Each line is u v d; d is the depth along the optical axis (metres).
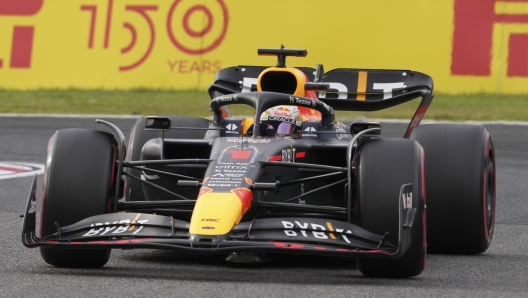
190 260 20.91
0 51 69.00
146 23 68.06
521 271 20.27
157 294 16.03
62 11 69.06
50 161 19.03
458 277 19.22
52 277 17.83
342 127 24.66
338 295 16.28
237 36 66.88
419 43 64.56
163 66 67.44
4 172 39.34
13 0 69.62
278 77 24.16
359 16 65.62
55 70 68.50
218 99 22.55
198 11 67.50
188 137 25.80
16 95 67.81
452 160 22.95
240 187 18.00
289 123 22.88
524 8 63.31
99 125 57.28
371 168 18.56
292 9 66.50
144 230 17.44
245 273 18.84
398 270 18.42
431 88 27.55
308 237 17.19
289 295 16.14
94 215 18.73
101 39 68.44
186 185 18.50
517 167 42.81
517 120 59.09
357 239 17.53
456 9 64.25
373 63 65.12
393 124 57.56
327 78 28.59
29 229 17.56
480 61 63.59
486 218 23.16
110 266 19.78
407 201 17.92
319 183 22.48
